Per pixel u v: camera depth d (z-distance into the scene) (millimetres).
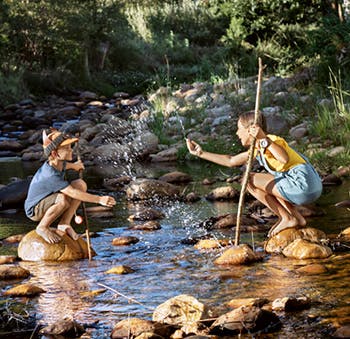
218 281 5340
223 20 32844
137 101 22812
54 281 5578
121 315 4695
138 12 34094
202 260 6023
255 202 8328
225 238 6785
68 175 11711
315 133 12367
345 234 6562
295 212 6473
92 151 13789
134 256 6297
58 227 6461
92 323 4562
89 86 26578
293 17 21438
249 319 4270
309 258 5875
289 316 4461
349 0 17812
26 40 25906
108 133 15711
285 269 5570
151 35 32156
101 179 11211
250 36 24109
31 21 25859
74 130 16953
